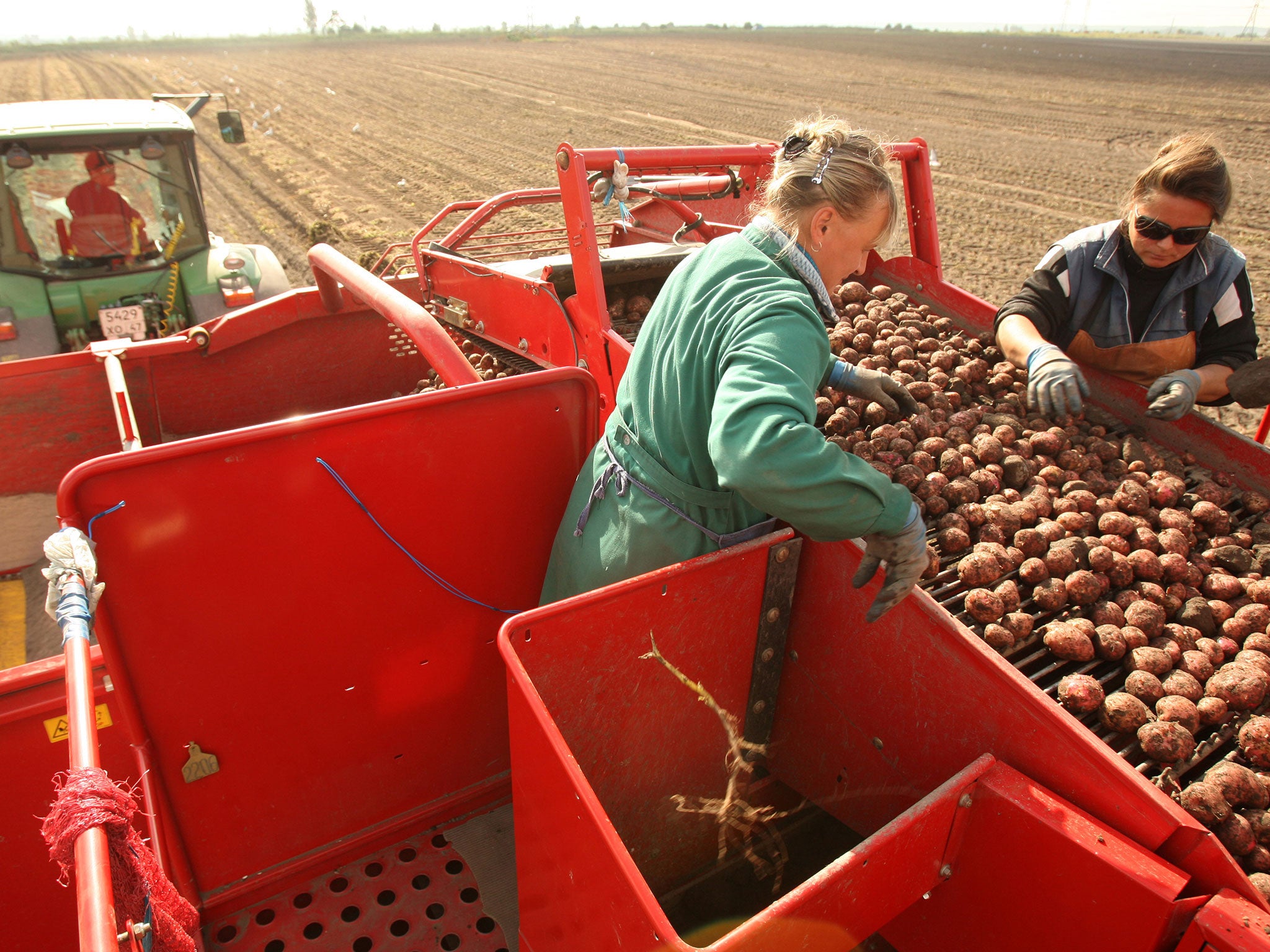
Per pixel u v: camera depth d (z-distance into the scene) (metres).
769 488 1.38
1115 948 1.42
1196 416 2.63
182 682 1.88
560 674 1.74
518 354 3.49
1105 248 2.69
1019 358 2.66
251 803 2.09
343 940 2.07
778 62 33.81
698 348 1.63
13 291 4.85
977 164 15.28
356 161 15.54
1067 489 2.31
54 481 3.70
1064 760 1.53
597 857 1.36
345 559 1.97
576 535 2.04
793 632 2.12
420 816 2.35
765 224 1.68
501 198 4.02
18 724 1.88
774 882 2.27
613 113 21.22
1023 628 1.90
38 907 2.11
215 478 1.74
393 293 2.52
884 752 1.96
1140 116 20.53
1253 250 10.53
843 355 2.80
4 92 26.00
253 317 3.91
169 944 1.36
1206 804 1.58
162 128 4.97
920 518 1.52
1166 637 1.96
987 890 1.62
